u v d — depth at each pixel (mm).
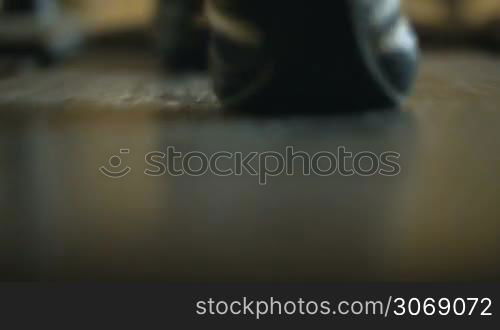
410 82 701
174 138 566
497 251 271
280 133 577
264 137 559
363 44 641
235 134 578
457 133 562
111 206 354
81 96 882
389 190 378
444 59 1404
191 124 639
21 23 1522
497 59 1381
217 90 720
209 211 340
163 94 884
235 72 679
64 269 261
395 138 543
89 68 1379
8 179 423
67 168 454
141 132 600
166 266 261
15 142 560
